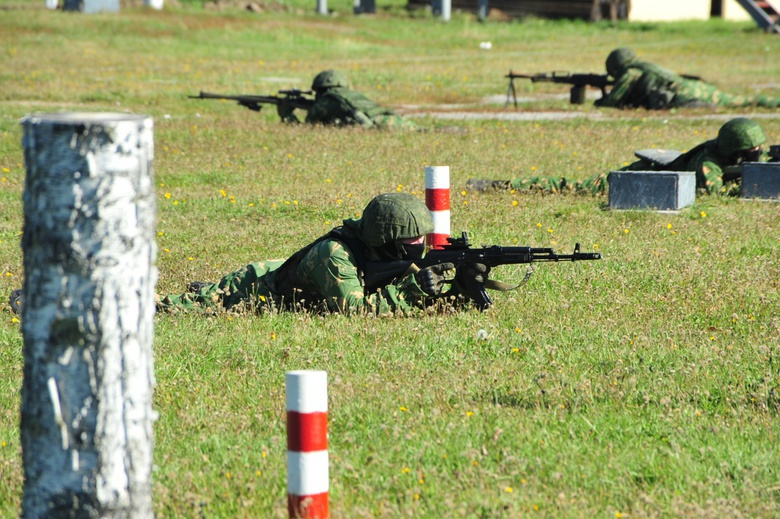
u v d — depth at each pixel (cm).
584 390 2017
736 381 2083
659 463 1692
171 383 2153
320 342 2436
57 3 17225
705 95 8450
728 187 4544
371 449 1759
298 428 1356
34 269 1198
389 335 2459
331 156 5812
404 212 2606
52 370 1200
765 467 1672
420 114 8388
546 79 8769
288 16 17725
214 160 5806
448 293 2742
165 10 16550
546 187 4706
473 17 19925
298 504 1359
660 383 2073
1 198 4806
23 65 11400
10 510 1527
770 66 12962
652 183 4216
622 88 8550
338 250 2653
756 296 2831
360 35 16275
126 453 1230
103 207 1179
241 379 2183
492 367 2192
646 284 2980
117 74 10938
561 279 3050
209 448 1791
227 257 3478
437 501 1539
